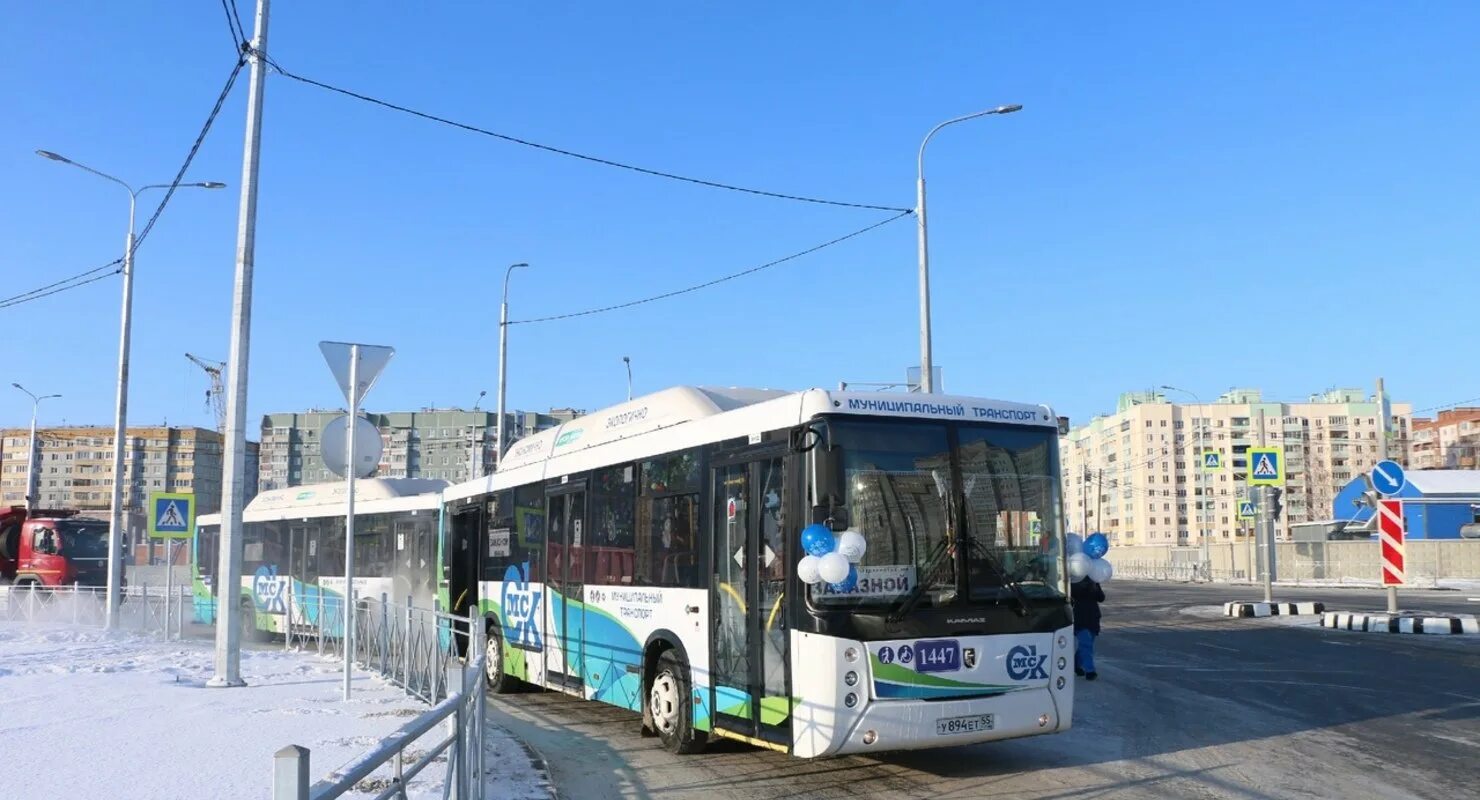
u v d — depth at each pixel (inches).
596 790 362.9
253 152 621.9
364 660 692.7
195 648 864.3
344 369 540.4
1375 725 459.2
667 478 440.8
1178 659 708.7
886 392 365.1
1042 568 370.9
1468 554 1860.2
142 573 1798.7
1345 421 5561.0
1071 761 398.0
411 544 837.2
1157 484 5492.1
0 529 1382.9
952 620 349.4
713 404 443.2
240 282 613.0
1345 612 1023.6
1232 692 560.4
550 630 547.8
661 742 442.0
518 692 626.5
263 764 357.7
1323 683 587.2
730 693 385.7
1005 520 367.6
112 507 1057.5
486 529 656.4
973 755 411.5
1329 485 5487.2
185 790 319.3
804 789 360.8
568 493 537.3
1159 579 2427.4
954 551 354.3
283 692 563.8
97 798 309.7
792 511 353.7
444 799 257.8
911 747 341.4
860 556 334.6
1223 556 2327.8
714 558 402.3
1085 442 6471.5
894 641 340.2
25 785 326.0
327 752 379.9
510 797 343.9
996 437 374.0
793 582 350.0
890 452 354.6
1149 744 427.8
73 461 5073.8
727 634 390.6
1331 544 2006.6
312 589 938.7
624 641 466.6
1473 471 2140.7
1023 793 350.6
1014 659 356.8
